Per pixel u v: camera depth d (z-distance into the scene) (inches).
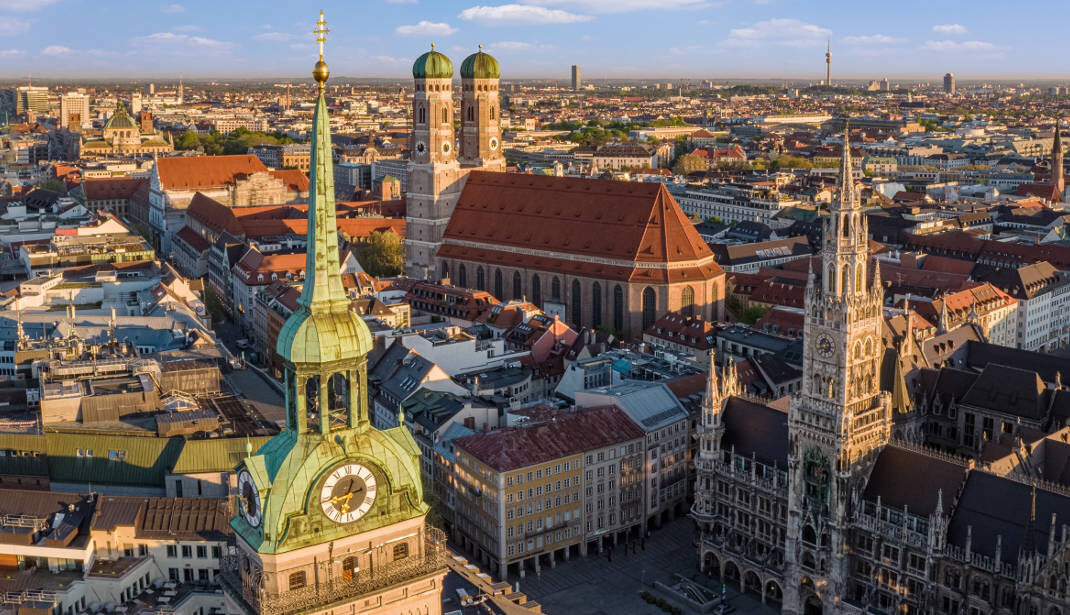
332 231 2908.5
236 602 3014.3
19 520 5221.5
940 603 5649.6
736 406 6958.7
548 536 6894.7
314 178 2876.5
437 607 3125.0
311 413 3095.5
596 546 7180.1
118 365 7298.2
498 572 6742.1
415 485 3029.0
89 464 6215.6
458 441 7022.6
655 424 7401.6
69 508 5354.3
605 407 7352.4
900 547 5797.2
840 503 5984.3
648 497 7406.5
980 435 7854.3
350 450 2913.4
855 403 5940.0
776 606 6466.5
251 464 2898.6
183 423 6353.3
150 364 7377.0
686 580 6702.8
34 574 5123.0
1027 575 5246.1
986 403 7834.6
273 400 7337.6
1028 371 7751.0
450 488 7209.6
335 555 2930.6
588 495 7052.2
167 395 7091.5
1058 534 5349.4
